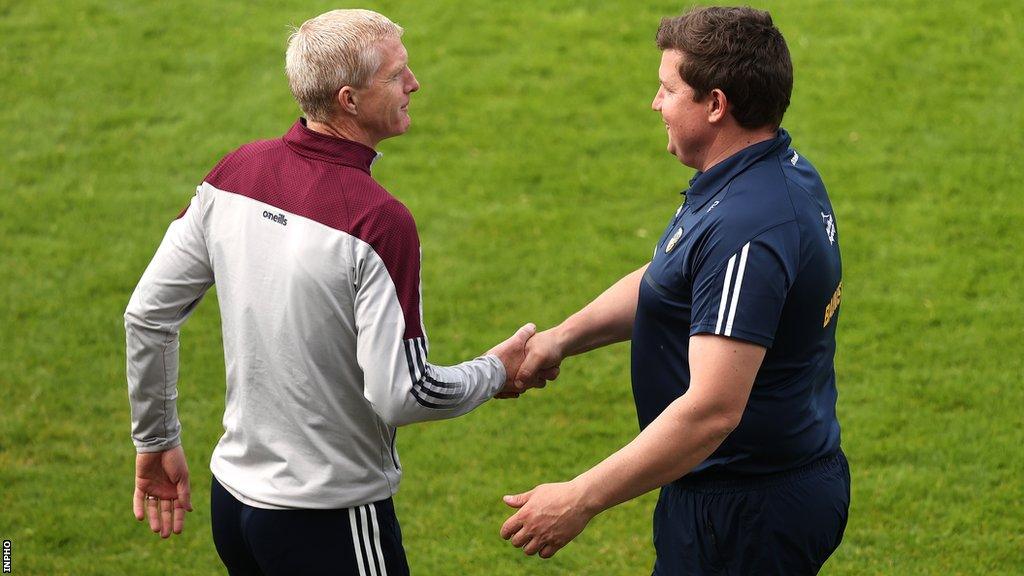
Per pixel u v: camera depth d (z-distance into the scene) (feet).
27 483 56.49
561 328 38.50
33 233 82.33
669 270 30.60
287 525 31.37
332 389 30.76
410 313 29.84
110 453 59.36
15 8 116.06
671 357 31.71
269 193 30.63
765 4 111.96
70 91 102.37
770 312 28.37
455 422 62.03
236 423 32.07
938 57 101.40
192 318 72.64
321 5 116.67
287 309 30.14
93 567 49.85
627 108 97.81
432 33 110.22
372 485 32.04
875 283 73.82
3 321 71.56
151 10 115.85
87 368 67.10
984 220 79.82
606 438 60.39
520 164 90.38
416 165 90.63
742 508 31.60
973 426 59.16
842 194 83.97
